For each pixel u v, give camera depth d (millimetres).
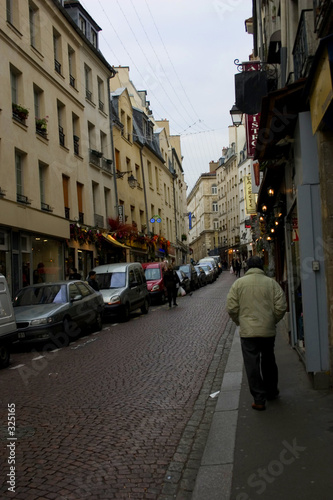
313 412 5273
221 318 15180
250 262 5902
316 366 6145
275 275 15773
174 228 52438
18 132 17609
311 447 4336
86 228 23609
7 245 16578
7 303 9703
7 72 17031
